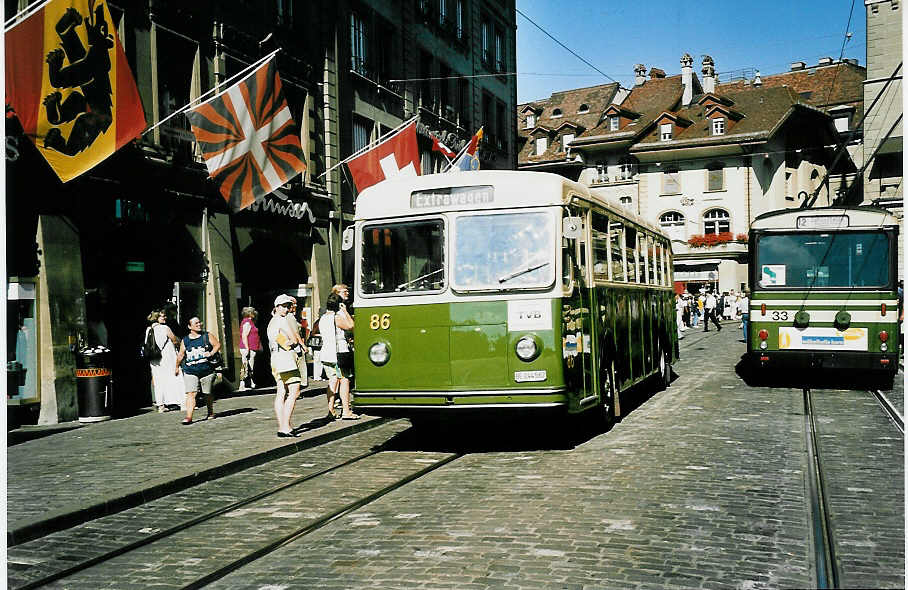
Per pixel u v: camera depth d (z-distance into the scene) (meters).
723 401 14.66
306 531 6.97
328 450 10.97
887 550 5.97
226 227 18.69
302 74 21.98
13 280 13.50
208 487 8.89
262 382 20.61
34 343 13.82
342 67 24.02
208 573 5.95
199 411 15.09
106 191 15.28
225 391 18.09
